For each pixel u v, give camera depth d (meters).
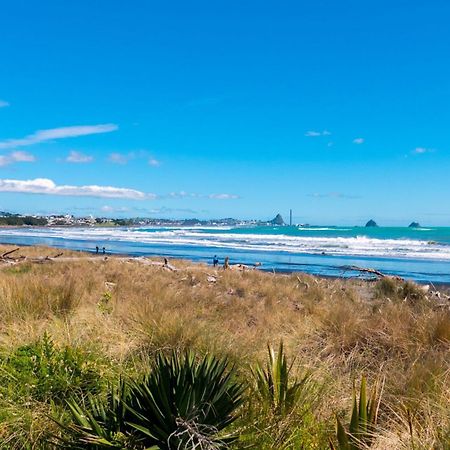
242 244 71.75
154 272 21.66
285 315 11.09
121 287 14.43
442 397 4.25
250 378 4.76
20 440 3.77
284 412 3.95
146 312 7.46
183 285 17.64
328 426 3.99
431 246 68.00
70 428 3.35
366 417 3.65
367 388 4.91
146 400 3.31
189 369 3.34
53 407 4.07
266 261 42.16
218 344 5.94
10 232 138.12
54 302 8.84
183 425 3.03
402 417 3.97
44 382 4.33
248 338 6.83
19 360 4.57
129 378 4.18
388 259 45.56
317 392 4.57
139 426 3.11
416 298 15.95
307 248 62.25
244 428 3.67
